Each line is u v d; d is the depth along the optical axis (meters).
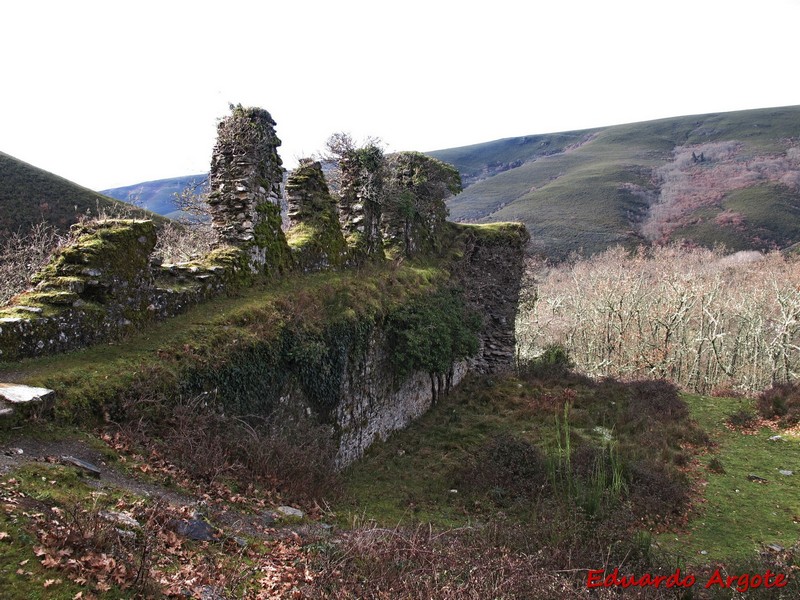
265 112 11.31
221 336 8.01
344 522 7.30
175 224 21.84
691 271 39.00
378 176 16.34
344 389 10.90
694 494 10.73
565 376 18.97
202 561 4.68
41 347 6.40
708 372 38.22
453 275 19.33
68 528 4.02
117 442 5.83
